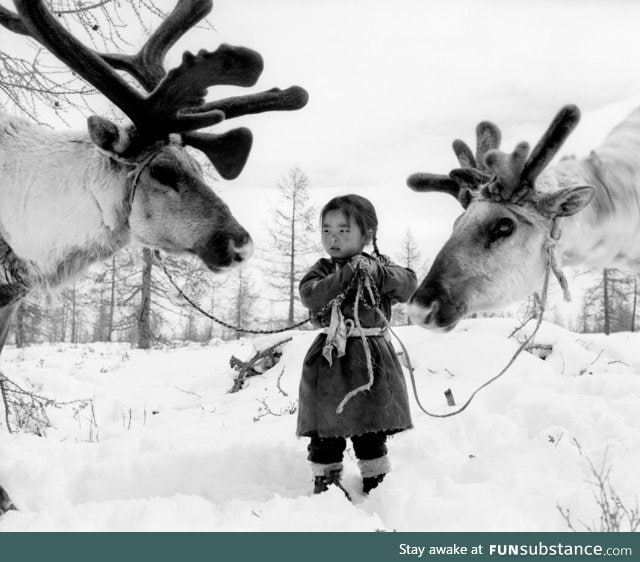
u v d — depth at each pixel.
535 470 3.12
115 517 2.76
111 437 5.45
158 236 3.30
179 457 3.75
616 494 2.79
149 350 16.08
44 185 3.25
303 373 3.28
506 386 5.49
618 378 5.42
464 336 7.20
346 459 3.78
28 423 5.70
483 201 3.21
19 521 2.78
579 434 4.05
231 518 2.71
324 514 2.68
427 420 4.54
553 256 3.18
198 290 16.17
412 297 3.10
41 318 21.73
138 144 3.22
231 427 5.32
